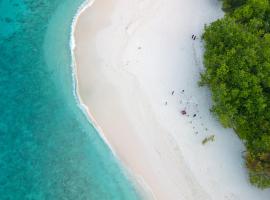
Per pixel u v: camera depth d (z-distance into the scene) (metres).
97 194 33.88
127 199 33.75
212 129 36.62
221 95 34.66
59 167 34.94
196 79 39.19
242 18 39.91
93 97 38.16
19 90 38.81
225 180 34.34
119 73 39.38
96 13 43.19
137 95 38.19
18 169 34.78
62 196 33.72
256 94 34.56
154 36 41.66
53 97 38.47
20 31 42.56
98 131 36.59
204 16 43.34
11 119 37.16
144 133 36.31
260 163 32.47
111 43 41.16
